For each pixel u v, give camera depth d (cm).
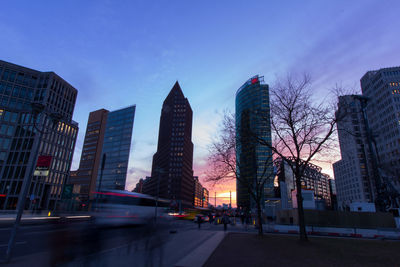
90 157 13450
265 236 1864
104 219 2458
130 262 881
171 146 17150
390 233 2030
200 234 2106
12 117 6725
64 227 2384
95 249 1172
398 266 814
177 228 3008
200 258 950
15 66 7488
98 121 14138
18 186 6088
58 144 7238
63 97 8212
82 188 12838
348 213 2297
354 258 955
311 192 3045
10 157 6378
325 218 2331
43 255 983
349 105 1688
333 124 1627
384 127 9962
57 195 7000
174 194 15762
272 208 4797
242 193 8888
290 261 891
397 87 9712
